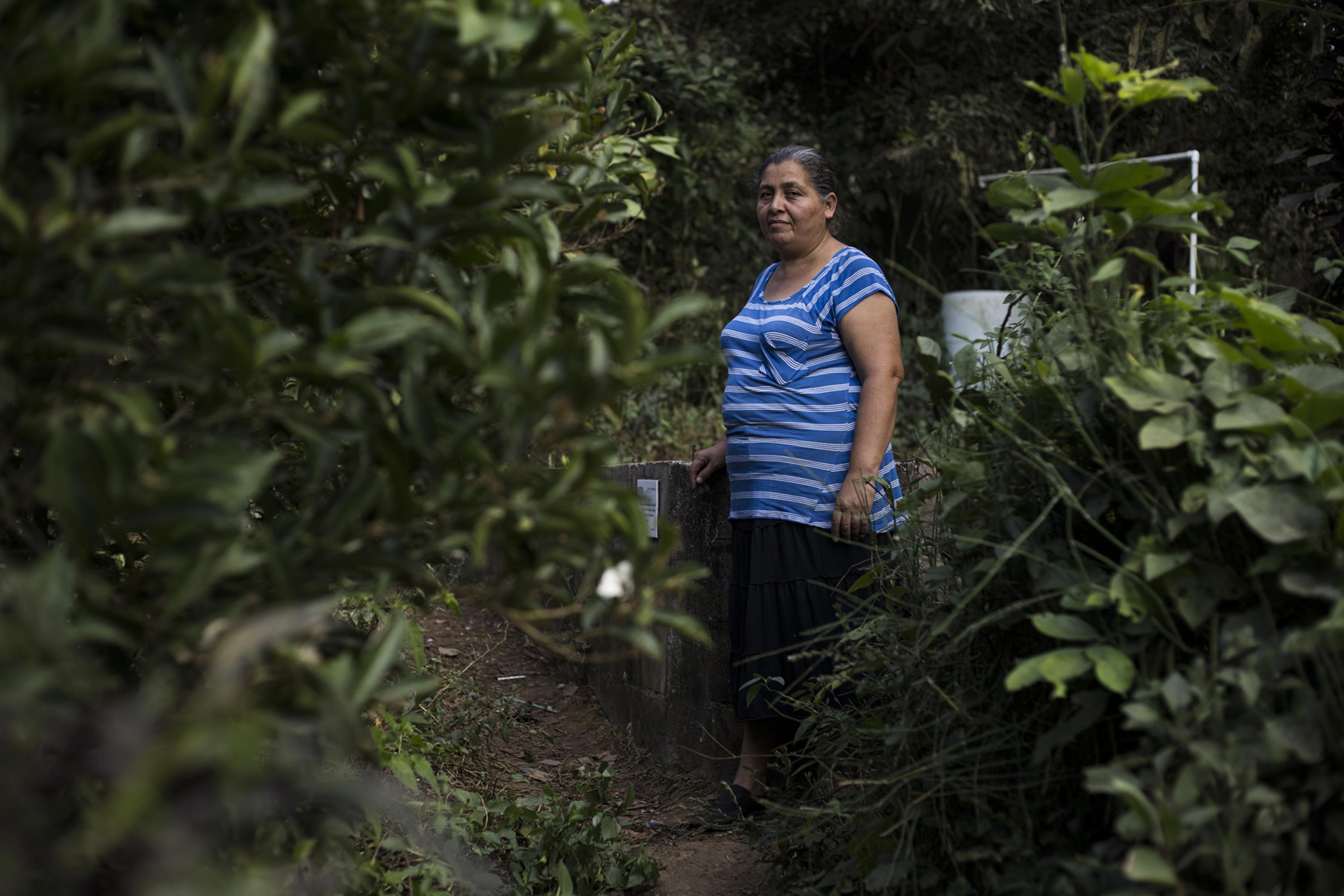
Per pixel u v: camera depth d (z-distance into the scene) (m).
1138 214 1.57
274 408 1.20
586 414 1.15
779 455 2.85
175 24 1.24
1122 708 1.35
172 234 1.28
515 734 3.72
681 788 3.33
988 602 1.75
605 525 1.24
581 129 1.89
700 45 7.50
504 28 1.12
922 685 1.82
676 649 3.48
